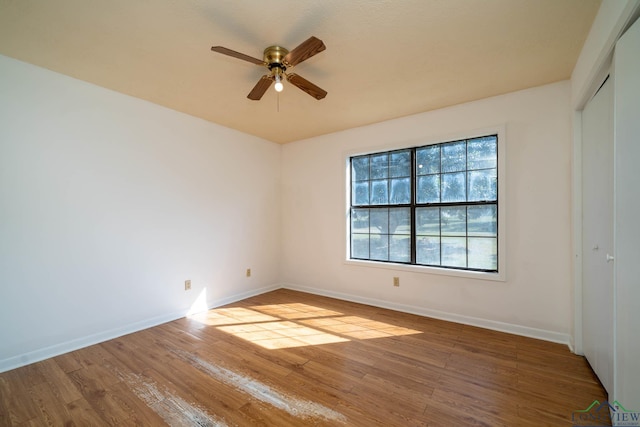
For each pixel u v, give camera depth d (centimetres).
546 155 261
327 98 288
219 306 364
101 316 264
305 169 435
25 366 219
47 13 168
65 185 244
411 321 309
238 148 395
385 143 355
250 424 157
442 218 325
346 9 165
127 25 180
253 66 229
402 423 158
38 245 230
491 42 198
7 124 217
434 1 159
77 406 173
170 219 318
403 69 234
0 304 213
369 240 380
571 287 247
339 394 184
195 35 190
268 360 227
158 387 192
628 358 130
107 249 269
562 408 169
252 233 414
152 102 300
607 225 174
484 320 291
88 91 257
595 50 172
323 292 414
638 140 125
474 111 296
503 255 280
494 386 191
